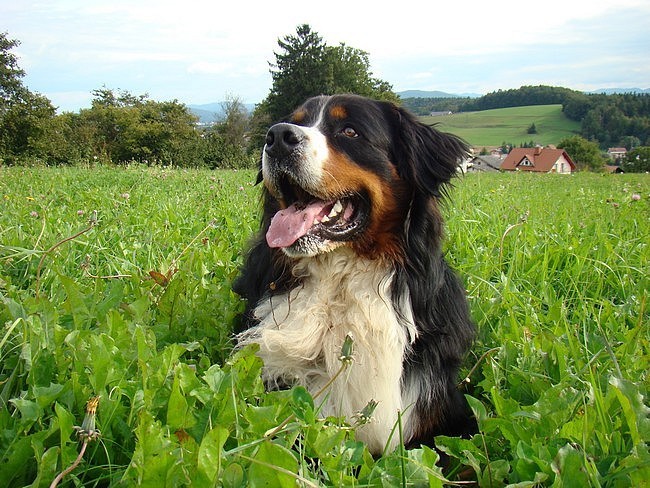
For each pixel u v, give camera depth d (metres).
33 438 0.39
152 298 0.77
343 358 0.51
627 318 0.88
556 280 1.08
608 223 1.58
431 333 0.69
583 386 0.61
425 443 0.68
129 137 11.97
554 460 0.43
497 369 0.66
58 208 1.49
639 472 0.42
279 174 0.72
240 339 0.71
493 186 3.24
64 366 0.51
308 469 0.47
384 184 0.72
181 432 0.41
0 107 9.64
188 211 1.62
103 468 0.42
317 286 0.70
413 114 0.78
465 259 1.13
